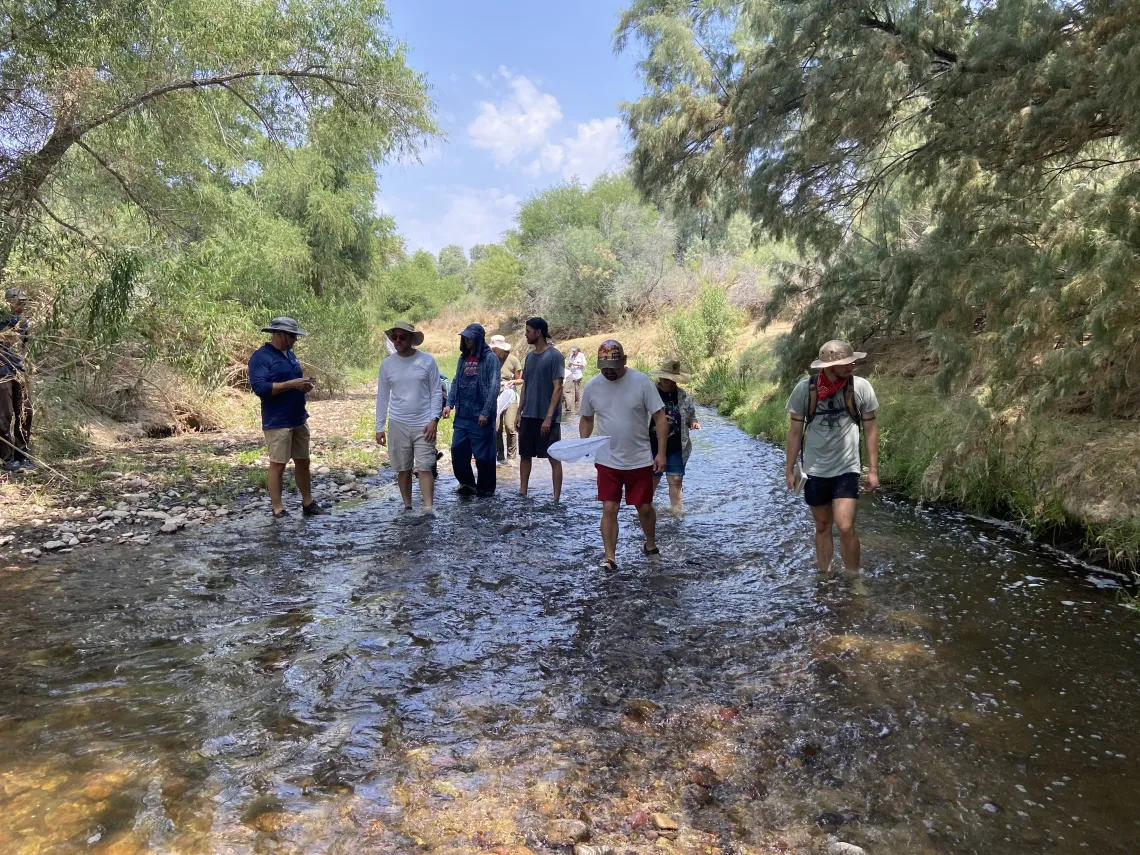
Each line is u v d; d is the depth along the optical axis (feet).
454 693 12.03
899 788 9.43
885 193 35.94
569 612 15.61
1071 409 23.04
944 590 16.42
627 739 10.64
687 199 47.19
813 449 17.35
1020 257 23.31
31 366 29.73
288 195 84.07
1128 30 20.12
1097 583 16.80
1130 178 19.27
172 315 40.34
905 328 37.06
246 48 34.09
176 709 11.32
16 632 14.33
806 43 32.50
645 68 44.29
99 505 24.85
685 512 24.38
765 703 11.66
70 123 29.55
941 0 29.37
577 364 58.54
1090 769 9.78
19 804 8.81
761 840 8.46
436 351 150.71
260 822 8.60
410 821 8.70
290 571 18.24
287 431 23.93
